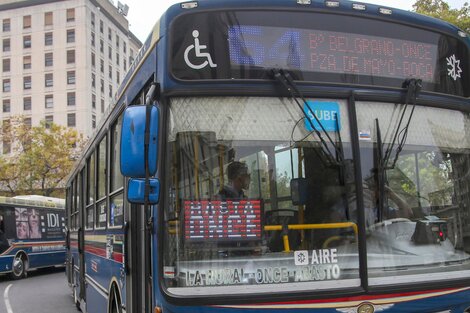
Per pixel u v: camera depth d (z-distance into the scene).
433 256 3.53
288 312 3.12
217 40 3.35
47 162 41.19
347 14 3.60
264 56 3.41
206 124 3.28
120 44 73.38
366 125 3.52
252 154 3.30
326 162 3.39
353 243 3.33
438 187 3.67
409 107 3.64
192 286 3.13
